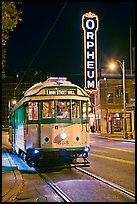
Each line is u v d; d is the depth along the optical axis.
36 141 16.16
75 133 16.22
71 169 16.83
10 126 33.12
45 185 12.60
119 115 61.06
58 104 16.19
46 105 16.22
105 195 10.49
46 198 10.20
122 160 20.12
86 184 12.56
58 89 16.31
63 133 16.03
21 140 19.16
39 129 16.14
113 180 13.26
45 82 16.95
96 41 57.38
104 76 61.41
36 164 17.59
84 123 16.58
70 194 10.72
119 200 9.72
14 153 25.61
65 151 15.99
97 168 16.86
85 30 57.28
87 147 16.53
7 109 82.69
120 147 30.61
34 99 16.30
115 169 16.38
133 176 14.14
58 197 10.36
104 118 61.38
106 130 58.41
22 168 17.64
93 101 67.62
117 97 61.34
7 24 10.71
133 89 60.88
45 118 16.16
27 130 16.66
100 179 13.49
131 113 59.09
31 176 14.86
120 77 61.47
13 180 13.05
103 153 24.97
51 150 15.88
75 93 16.48
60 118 16.12
